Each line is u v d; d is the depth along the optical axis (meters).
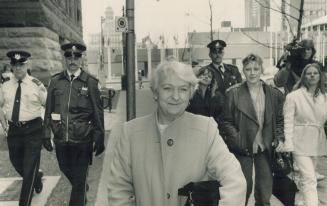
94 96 5.97
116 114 18.06
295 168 6.59
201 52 73.50
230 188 2.37
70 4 27.91
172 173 2.42
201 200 2.36
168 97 2.41
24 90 6.04
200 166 2.43
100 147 6.01
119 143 2.57
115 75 70.69
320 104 5.61
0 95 6.06
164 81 2.41
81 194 5.83
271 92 5.14
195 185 2.37
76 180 5.86
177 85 2.40
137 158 2.48
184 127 2.45
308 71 5.57
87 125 5.95
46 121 5.95
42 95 6.10
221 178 2.41
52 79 6.07
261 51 71.12
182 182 2.41
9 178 7.82
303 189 5.64
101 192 6.86
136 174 2.48
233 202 2.34
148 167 2.45
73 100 5.94
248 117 5.01
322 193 6.55
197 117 2.51
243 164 4.98
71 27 27.23
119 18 8.93
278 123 5.21
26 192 5.87
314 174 5.66
